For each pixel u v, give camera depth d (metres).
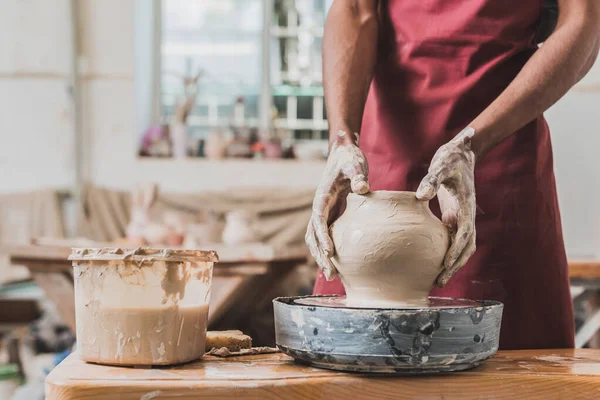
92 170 5.23
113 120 5.23
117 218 5.05
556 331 1.27
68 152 5.22
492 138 1.08
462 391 0.88
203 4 5.62
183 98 5.52
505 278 1.25
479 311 0.90
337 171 1.05
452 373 0.90
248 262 3.00
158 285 0.94
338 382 0.86
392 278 0.98
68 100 5.24
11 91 5.26
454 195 1.01
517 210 1.25
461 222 1.00
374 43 1.29
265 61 5.57
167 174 5.19
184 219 4.92
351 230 0.99
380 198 1.00
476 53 1.26
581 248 4.68
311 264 3.32
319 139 5.62
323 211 1.03
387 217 0.98
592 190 4.68
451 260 0.99
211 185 5.17
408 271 0.97
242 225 3.81
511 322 1.25
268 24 5.55
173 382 0.84
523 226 1.25
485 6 1.25
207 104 5.63
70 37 5.23
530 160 1.26
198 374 0.89
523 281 1.25
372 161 1.32
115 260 0.93
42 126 5.24
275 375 0.88
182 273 0.95
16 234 4.98
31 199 5.04
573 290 2.96
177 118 5.27
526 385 0.89
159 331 0.93
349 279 1.00
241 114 5.62
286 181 5.16
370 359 0.87
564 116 4.68
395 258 0.96
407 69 1.30
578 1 1.18
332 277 1.01
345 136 1.11
